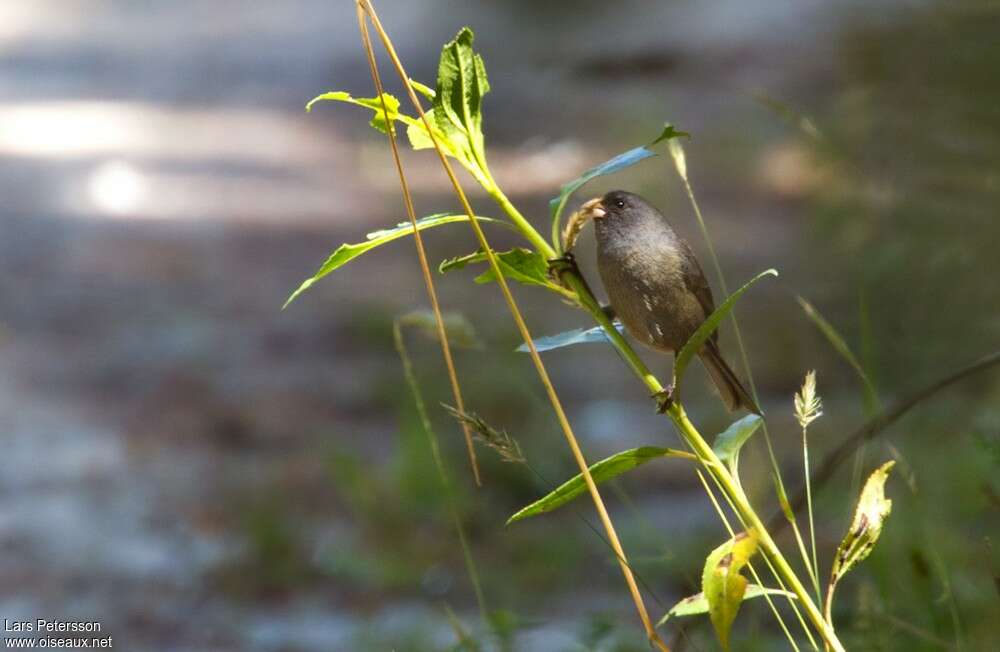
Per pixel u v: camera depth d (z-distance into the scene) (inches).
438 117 164.2
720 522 437.1
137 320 740.0
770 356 558.6
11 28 1999.3
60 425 567.5
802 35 1232.2
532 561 419.2
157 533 453.7
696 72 1249.4
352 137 1307.8
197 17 2102.6
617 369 648.4
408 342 674.2
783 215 832.3
